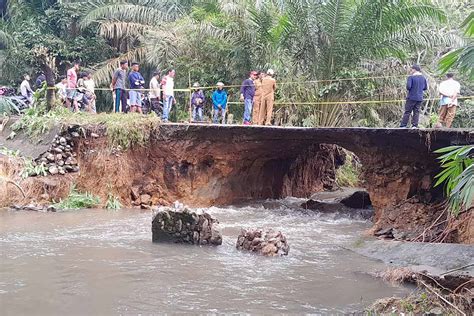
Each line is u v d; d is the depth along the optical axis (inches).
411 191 500.7
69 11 1032.2
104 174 617.0
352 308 271.0
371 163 530.6
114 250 381.4
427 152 480.7
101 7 971.3
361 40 713.0
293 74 762.8
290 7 727.7
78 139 628.7
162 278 314.0
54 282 299.3
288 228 510.0
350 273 340.5
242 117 818.2
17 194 569.3
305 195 785.6
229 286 302.7
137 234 443.2
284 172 737.0
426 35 730.8
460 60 254.5
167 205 621.9
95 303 266.5
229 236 454.6
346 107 733.9
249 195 689.6
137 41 1042.1
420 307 260.8
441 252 351.6
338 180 859.4
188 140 624.7
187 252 383.9
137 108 686.5
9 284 293.6
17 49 995.3
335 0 697.6
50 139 621.6
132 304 266.1
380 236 469.7
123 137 623.5
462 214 421.1
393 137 498.9
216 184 645.3
